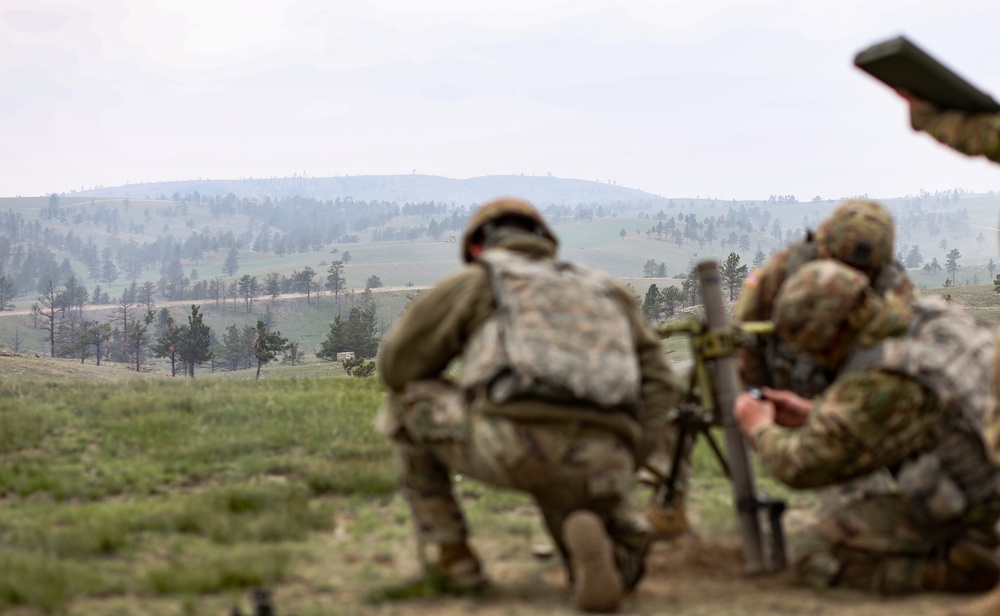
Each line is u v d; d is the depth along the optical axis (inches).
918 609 155.9
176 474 308.2
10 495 279.1
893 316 164.2
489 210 182.2
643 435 174.7
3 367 4552.2
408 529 232.4
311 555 204.8
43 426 374.0
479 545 220.2
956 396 158.7
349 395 500.4
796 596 169.8
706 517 238.8
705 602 166.4
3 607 166.2
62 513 246.5
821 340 165.3
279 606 167.2
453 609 164.6
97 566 195.2
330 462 310.8
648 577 189.0
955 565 167.9
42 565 184.7
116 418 406.0
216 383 629.0
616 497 157.8
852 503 175.5
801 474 166.4
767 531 220.2
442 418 169.2
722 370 184.7
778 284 200.2
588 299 165.3
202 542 221.3
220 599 173.0
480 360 160.9
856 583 174.4
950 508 163.6
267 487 276.1
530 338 157.1
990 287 6491.1
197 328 7327.8
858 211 183.6
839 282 164.6
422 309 171.3
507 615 158.4
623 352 162.1
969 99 138.6
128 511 246.4
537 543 220.5
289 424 386.3
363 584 183.9
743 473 184.9
